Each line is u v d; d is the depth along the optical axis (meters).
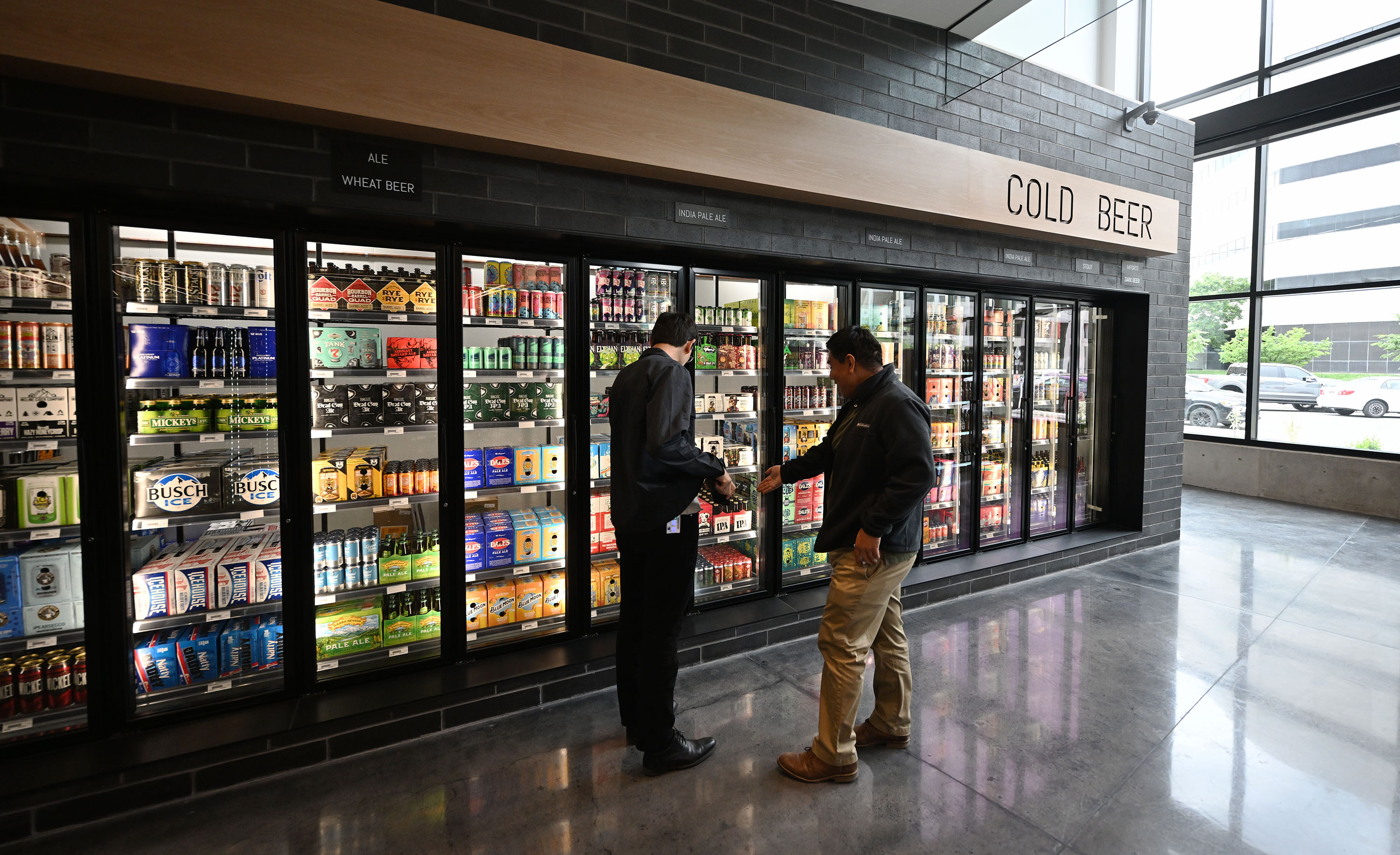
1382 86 5.64
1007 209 4.07
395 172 2.46
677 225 3.08
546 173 2.76
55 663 2.33
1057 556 4.78
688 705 2.89
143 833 2.09
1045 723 2.71
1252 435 7.43
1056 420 5.28
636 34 2.87
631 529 2.25
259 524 3.06
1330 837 2.04
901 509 2.11
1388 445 6.46
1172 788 2.28
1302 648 3.42
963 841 2.03
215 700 2.50
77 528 2.28
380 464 2.80
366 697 2.62
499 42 2.47
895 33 3.66
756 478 3.81
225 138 2.21
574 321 3.04
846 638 2.27
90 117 2.04
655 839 2.05
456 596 2.89
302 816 2.17
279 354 2.49
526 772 2.40
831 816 2.15
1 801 2.02
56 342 2.21
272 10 2.10
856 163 3.42
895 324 4.33
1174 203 5.13
